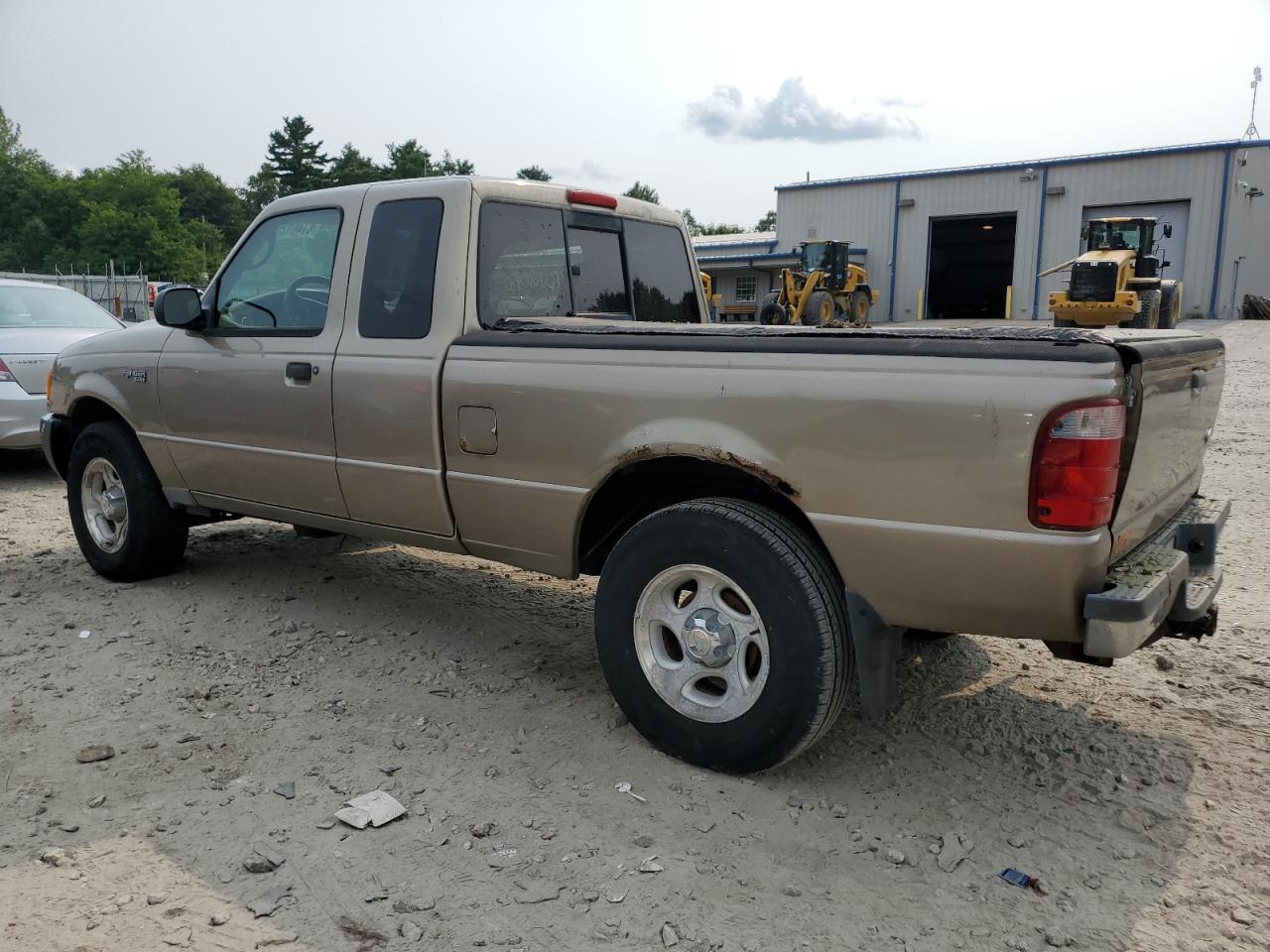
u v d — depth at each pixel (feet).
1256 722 12.15
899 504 9.31
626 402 10.85
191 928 8.14
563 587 17.66
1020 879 8.86
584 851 9.26
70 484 17.87
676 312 16.56
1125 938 8.09
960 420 8.90
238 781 10.52
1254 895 8.69
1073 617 8.94
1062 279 114.21
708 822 9.77
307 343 13.94
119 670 13.51
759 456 10.02
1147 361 9.11
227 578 17.81
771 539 9.93
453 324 12.46
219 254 364.79
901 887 8.78
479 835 9.50
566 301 14.21
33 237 248.93
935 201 120.47
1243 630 15.34
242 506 15.56
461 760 11.06
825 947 7.95
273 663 13.85
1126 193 109.40
